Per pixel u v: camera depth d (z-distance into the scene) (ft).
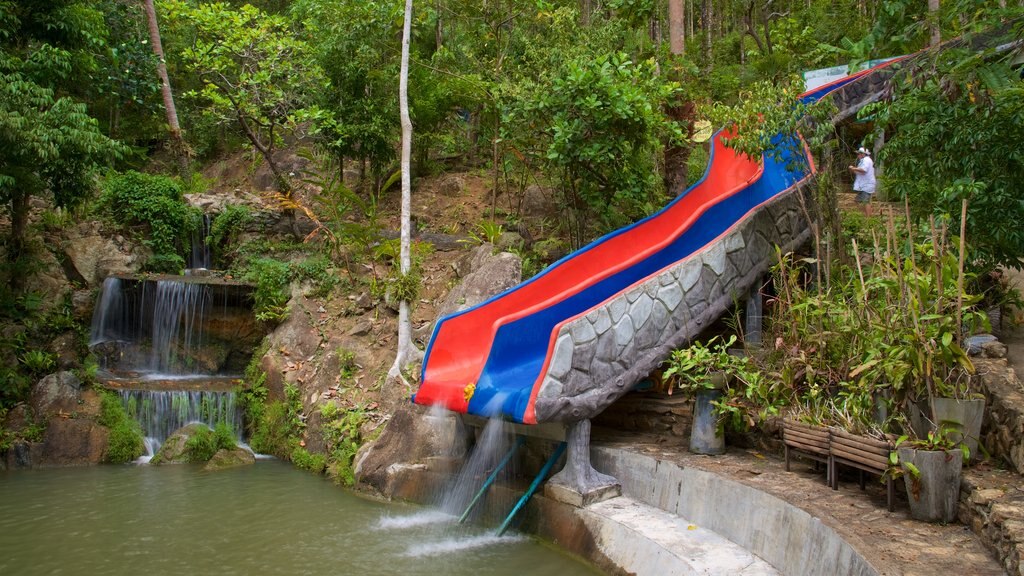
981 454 17.85
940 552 14.53
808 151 28.94
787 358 22.24
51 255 41.37
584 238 39.27
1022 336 22.52
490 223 40.93
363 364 35.29
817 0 64.44
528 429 25.27
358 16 47.01
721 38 78.07
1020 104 20.71
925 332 17.40
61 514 25.64
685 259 25.91
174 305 40.68
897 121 25.00
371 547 22.45
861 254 29.76
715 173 32.94
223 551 22.06
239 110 51.67
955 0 22.12
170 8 55.42
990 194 21.07
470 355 27.12
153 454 34.06
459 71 51.37
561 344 22.31
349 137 47.60
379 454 29.40
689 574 17.28
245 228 48.03
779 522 17.58
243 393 36.70
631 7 45.09
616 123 34.81
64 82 43.16
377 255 40.78
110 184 47.29
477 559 21.43
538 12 47.11
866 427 18.74
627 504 22.62
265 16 54.34
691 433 24.25
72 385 34.78
